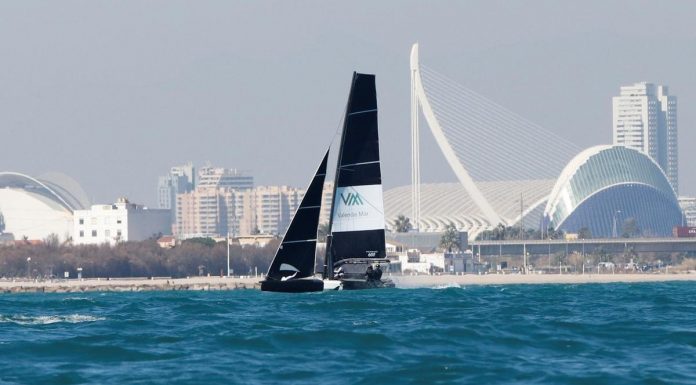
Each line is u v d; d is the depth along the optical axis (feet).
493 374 453.99
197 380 446.60
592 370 463.42
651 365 479.82
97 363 499.92
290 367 478.18
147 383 441.27
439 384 435.53
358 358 504.84
